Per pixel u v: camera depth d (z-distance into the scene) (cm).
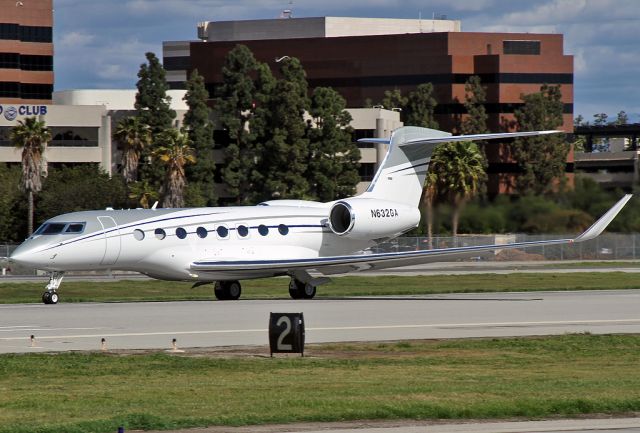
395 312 9019
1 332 7456
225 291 10644
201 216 10294
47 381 5431
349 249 11200
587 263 19450
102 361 6106
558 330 7844
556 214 15662
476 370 5841
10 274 16962
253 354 6462
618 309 9431
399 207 11194
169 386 5253
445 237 16162
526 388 5175
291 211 10844
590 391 5094
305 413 4547
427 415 4572
